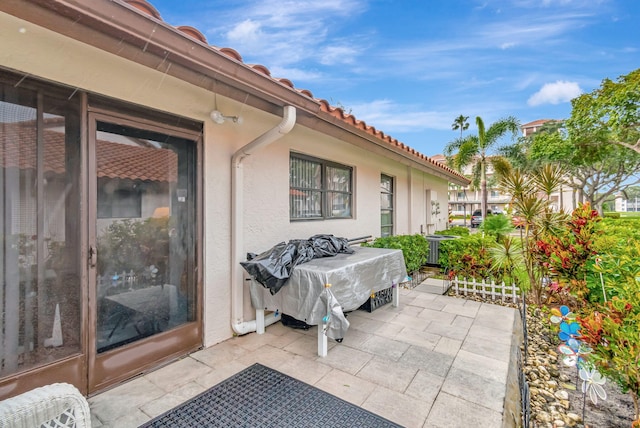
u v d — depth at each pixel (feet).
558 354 11.13
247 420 6.94
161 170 9.45
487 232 21.44
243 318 11.73
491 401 7.70
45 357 7.18
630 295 7.32
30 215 6.97
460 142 50.60
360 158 19.83
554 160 54.49
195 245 10.30
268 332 12.00
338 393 7.99
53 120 7.27
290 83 10.12
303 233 15.06
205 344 10.52
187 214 10.13
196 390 8.10
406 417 7.08
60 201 7.40
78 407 5.35
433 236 27.02
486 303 16.01
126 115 8.49
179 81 9.53
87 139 7.77
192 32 7.26
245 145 11.35
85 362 7.74
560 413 7.89
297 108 10.15
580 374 7.46
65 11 5.03
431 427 6.77
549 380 9.47
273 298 11.07
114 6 5.41
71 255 7.57
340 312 9.45
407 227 27.55
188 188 10.16
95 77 7.75
